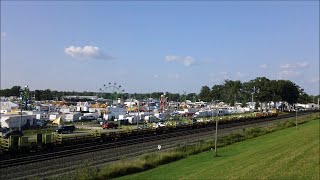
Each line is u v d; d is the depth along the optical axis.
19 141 48.28
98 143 60.28
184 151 49.53
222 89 169.50
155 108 163.75
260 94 191.50
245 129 83.00
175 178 31.22
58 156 45.66
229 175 29.06
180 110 155.25
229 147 55.75
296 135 64.88
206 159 43.72
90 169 34.88
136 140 65.38
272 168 30.06
